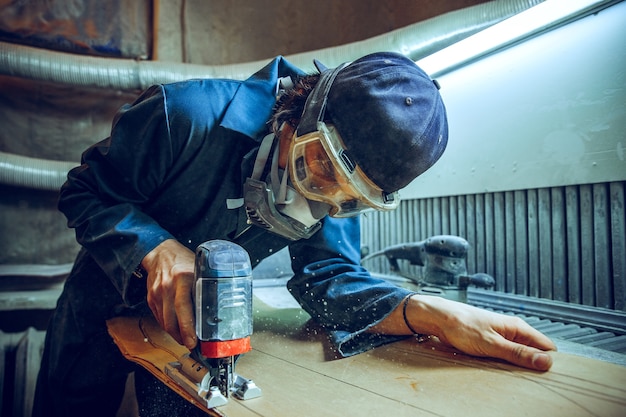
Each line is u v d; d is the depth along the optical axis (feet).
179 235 4.16
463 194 5.98
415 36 6.01
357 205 3.14
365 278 3.86
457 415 2.20
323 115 2.83
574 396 2.37
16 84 8.42
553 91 4.83
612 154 4.32
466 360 2.99
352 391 2.56
